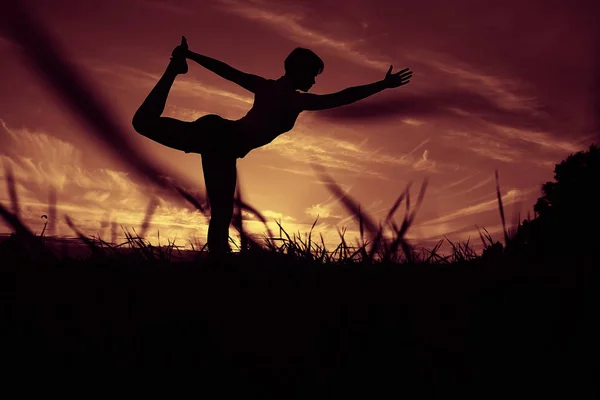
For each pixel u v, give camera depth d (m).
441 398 1.18
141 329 1.45
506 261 2.11
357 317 1.56
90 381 1.21
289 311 1.62
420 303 1.68
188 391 1.18
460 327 1.53
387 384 1.23
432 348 1.38
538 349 1.40
